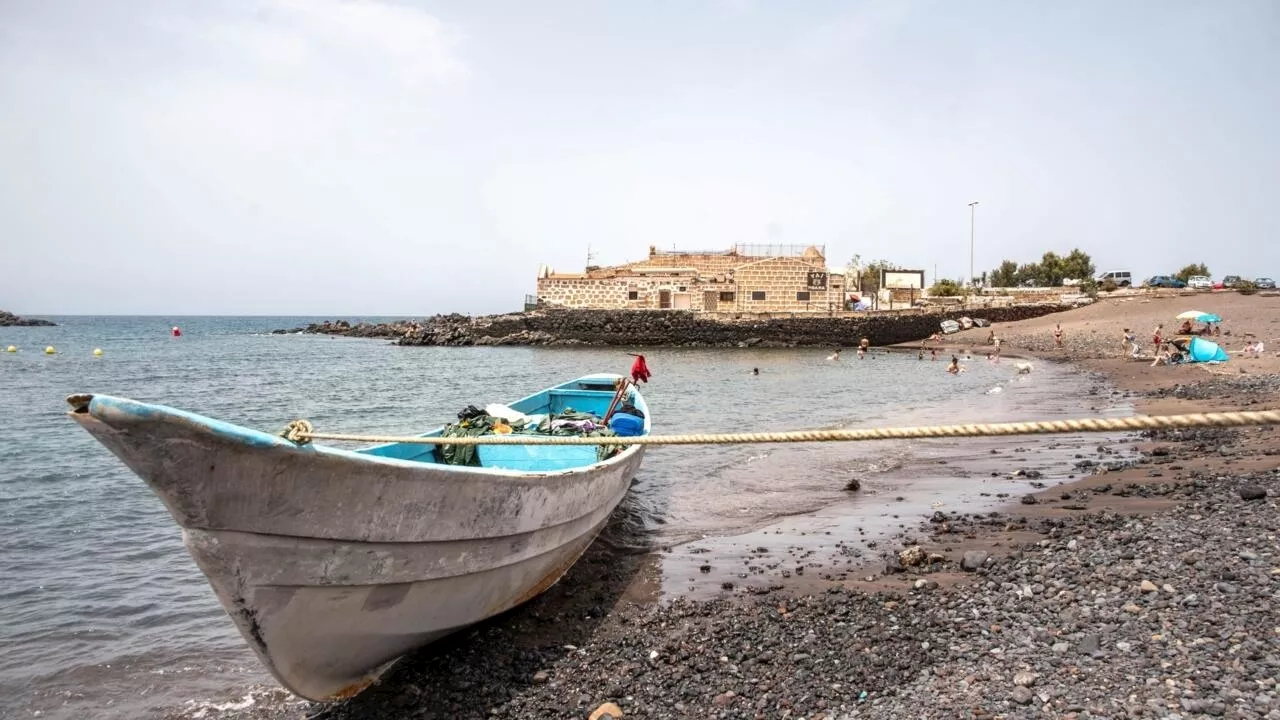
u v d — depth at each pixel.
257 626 5.05
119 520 11.17
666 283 66.00
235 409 26.77
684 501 12.10
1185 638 5.44
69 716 5.86
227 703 6.06
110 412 3.97
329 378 39.00
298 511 4.90
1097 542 7.94
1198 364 30.39
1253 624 5.48
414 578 5.84
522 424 10.84
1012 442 16.77
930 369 40.00
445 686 6.11
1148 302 59.28
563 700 5.76
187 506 4.47
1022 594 6.80
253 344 76.00
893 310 63.72
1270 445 12.89
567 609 7.62
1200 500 9.33
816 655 6.11
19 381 36.78
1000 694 5.06
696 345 62.16
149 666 6.67
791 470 14.39
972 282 78.75
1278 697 4.54
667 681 5.90
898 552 8.91
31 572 8.96
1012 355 46.31
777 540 9.78
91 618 7.66
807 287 65.12
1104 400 22.88
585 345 64.06
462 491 5.95
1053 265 93.62
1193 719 4.43
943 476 13.30
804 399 27.19
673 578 8.44
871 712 5.13
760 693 5.60
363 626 5.66
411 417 25.05
